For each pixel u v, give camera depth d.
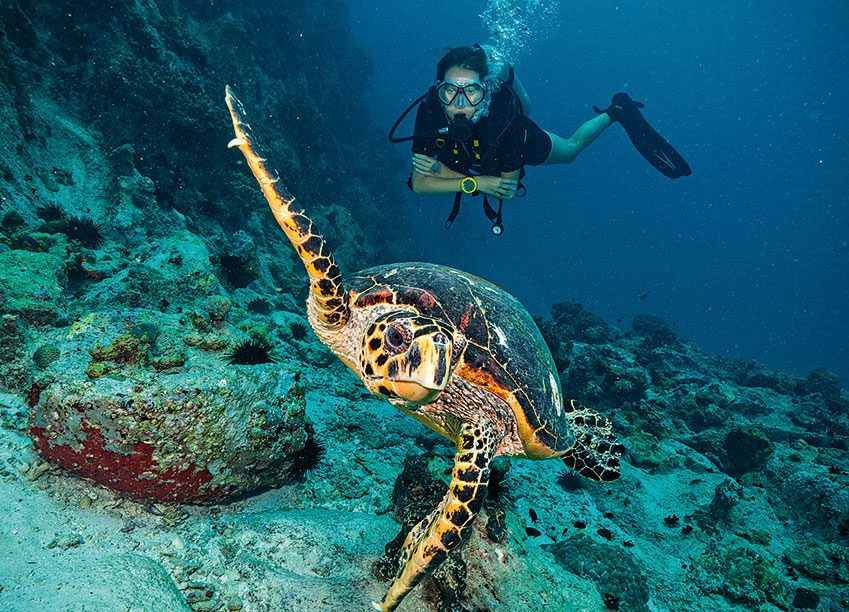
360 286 1.11
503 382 1.01
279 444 1.10
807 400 4.09
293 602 0.90
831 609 1.57
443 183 1.83
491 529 1.12
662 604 1.46
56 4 2.92
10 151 2.25
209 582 0.89
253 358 1.24
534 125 2.06
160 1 4.42
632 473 2.24
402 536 1.02
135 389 0.92
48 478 0.98
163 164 3.09
